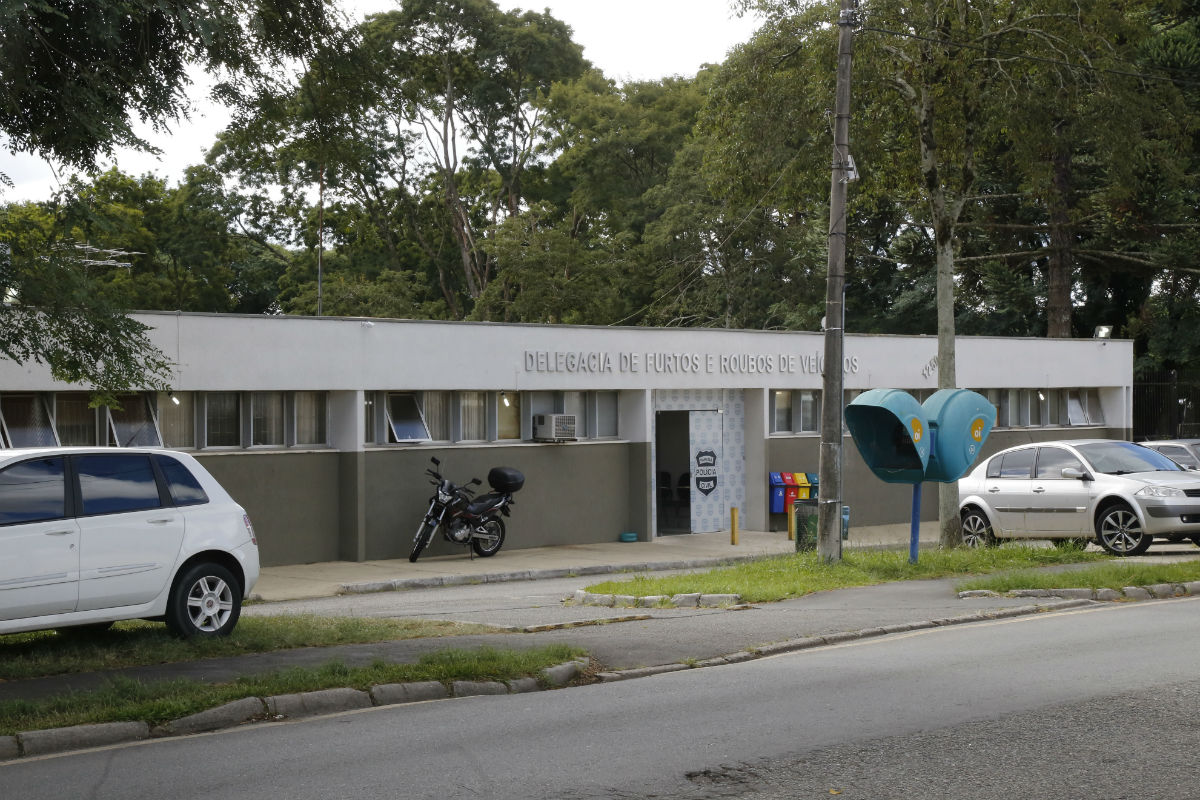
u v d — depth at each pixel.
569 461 24.95
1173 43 33.34
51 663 9.88
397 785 6.70
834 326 17.34
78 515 10.33
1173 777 6.65
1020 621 12.71
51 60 11.23
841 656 10.79
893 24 20.69
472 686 9.34
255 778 6.88
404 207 58.50
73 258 12.82
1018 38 21.58
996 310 44.12
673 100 56.12
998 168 38.34
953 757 7.11
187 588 10.91
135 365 13.30
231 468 20.64
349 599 17.31
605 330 24.98
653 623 12.67
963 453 17.16
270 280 59.69
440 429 23.45
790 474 27.94
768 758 7.17
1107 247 39.06
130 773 7.01
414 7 53.78
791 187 22.66
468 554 23.06
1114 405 34.12
